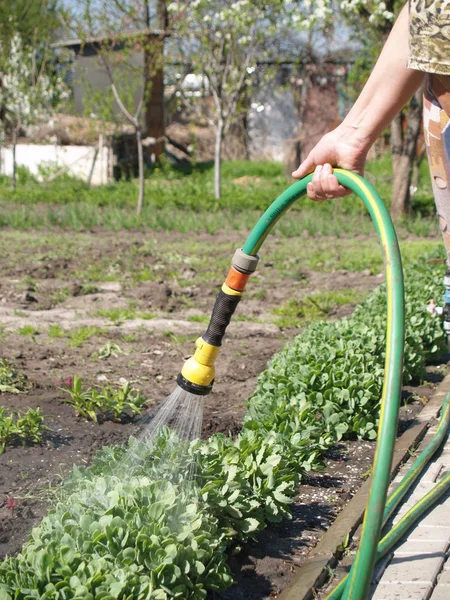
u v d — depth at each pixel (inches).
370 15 647.8
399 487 155.9
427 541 139.0
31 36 1035.9
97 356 266.4
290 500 146.0
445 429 187.6
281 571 132.4
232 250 541.0
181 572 112.1
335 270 462.3
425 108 96.6
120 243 556.1
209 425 196.5
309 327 259.1
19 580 105.4
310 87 1214.3
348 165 100.3
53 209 765.9
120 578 105.3
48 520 119.6
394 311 83.3
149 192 885.8
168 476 135.1
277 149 1290.6
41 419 186.4
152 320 326.0
